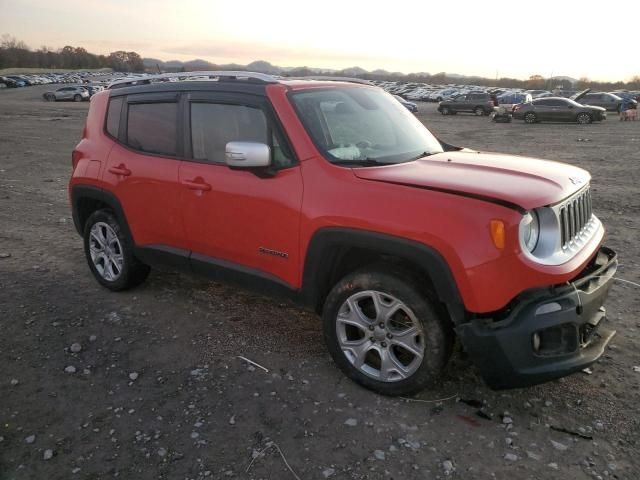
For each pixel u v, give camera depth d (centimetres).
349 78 469
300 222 350
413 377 328
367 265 339
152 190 440
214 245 408
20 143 1808
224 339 420
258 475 279
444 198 304
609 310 465
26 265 590
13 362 389
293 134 362
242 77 404
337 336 354
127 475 280
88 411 333
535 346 297
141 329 438
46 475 280
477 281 291
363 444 300
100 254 514
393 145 400
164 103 440
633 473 277
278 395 346
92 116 510
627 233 702
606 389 349
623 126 2873
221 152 402
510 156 407
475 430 311
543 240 306
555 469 280
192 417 325
